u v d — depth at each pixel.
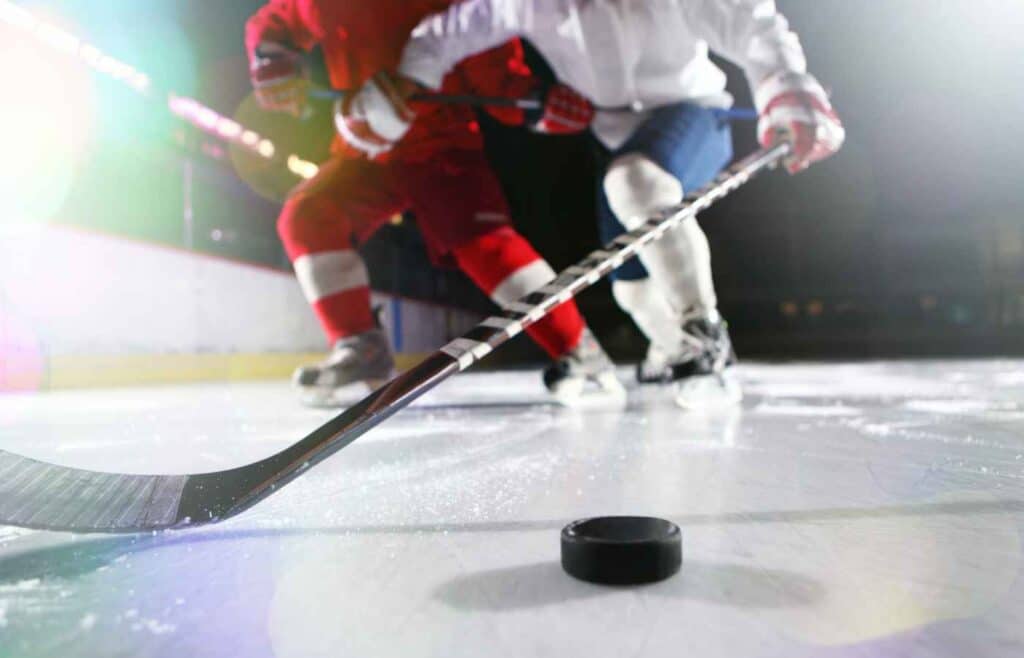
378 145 2.47
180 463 1.46
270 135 9.45
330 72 2.81
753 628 0.53
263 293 8.41
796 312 18.00
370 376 2.83
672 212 1.60
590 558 0.64
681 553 0.67
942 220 16.69
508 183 14.02
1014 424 1.87
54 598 0.64
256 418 2.53
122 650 0.51
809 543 0.77
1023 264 16.17
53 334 5.69
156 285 6.77
